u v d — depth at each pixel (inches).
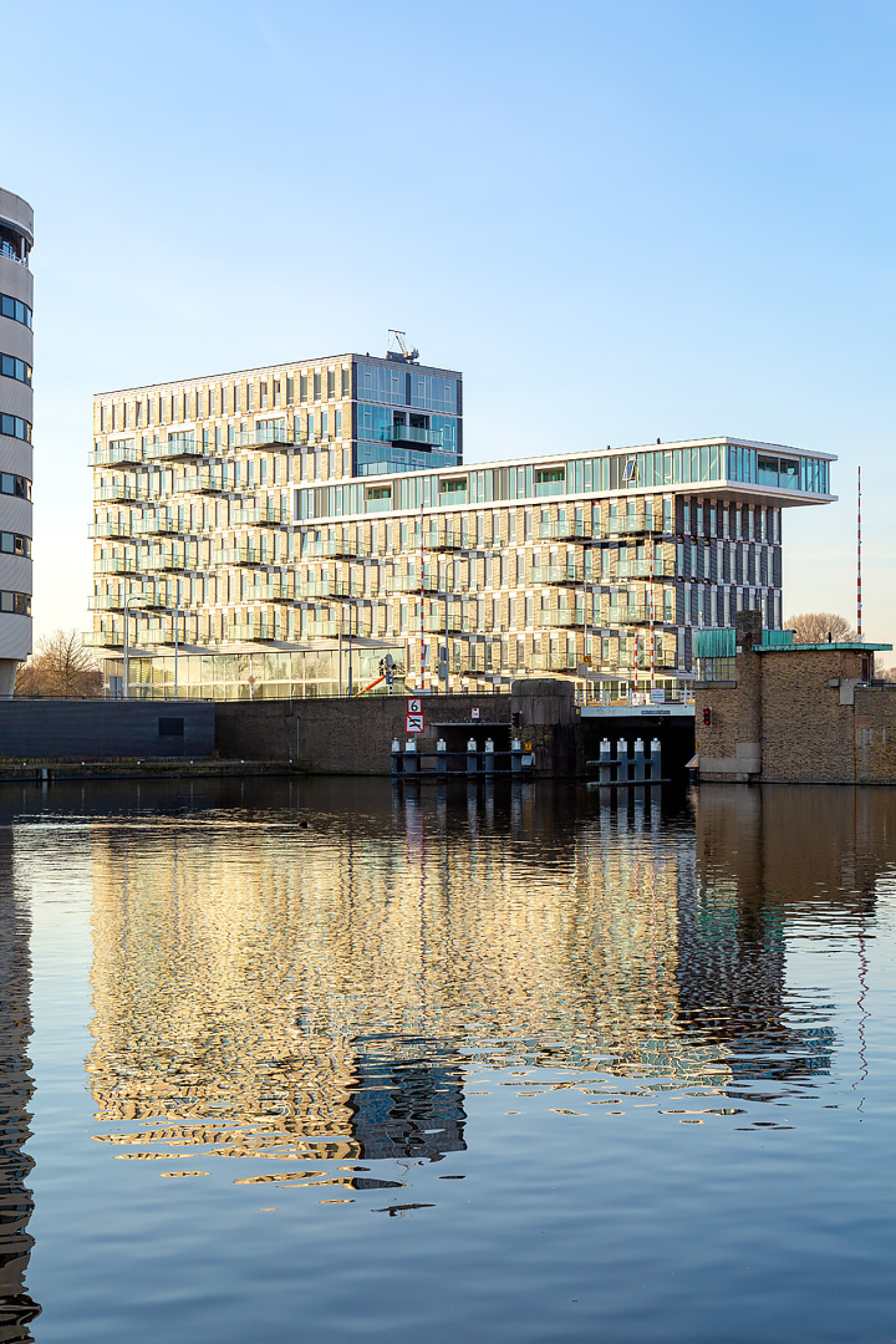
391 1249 344.2
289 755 3368.6
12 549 3412.9
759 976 656.4
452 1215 364.5
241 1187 385.7
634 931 787.4
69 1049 529.3
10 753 3088.1
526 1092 467.8
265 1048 528.1
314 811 1892.2
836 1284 322.7
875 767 2374.5
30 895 965.8
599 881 1024.2
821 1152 405.7
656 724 3120.1
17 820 1737.2
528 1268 332.5
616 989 629.6
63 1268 335.6
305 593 4547.2
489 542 4222.4
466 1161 402.9
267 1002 608.1
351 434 4542.3
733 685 2512.3
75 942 765.3
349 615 4520.2
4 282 3361.2
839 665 2409.0
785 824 1533.0
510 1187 382.6
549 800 2117.4
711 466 3865.7
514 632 4170.8
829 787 2345.0
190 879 1056.2
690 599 3951.8
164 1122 441.7
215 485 4822.8
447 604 4308.6
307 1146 418.0
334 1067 501.4
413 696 3171.8
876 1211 362.0
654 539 3902.6
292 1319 309.6
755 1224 355.3
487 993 621.6
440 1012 584.1
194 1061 510.6
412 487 4387.3
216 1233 354.9
